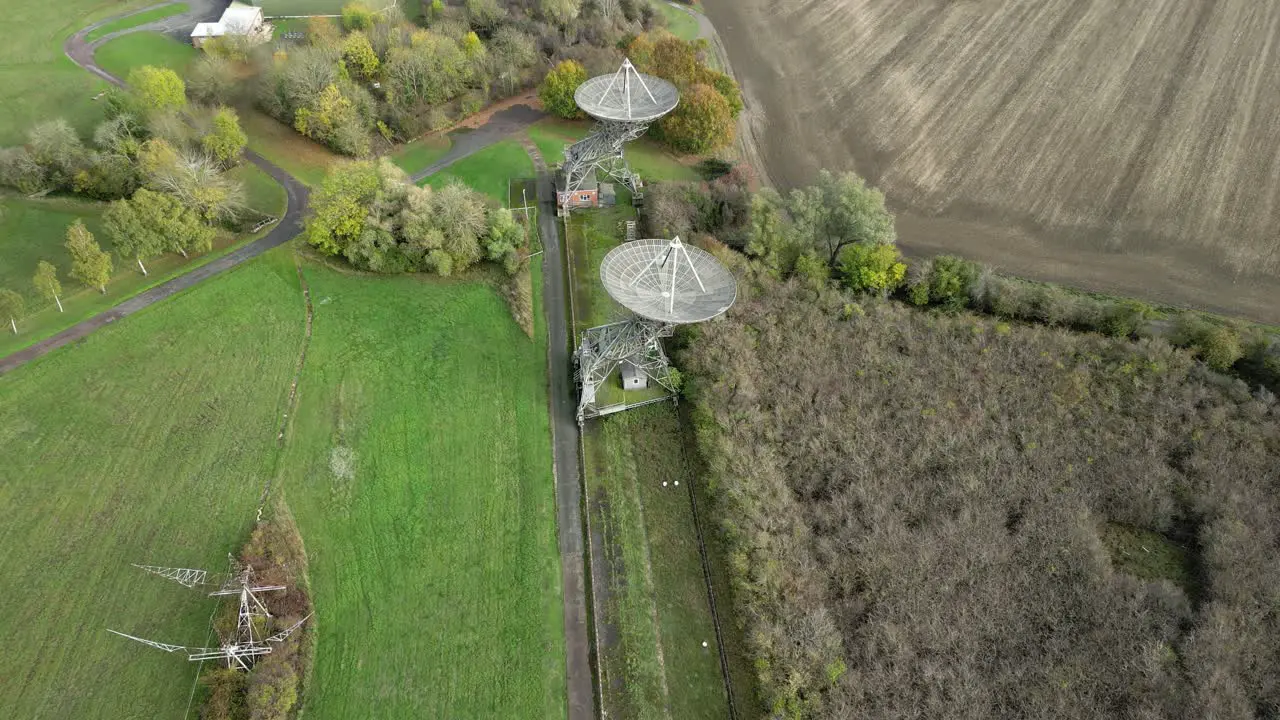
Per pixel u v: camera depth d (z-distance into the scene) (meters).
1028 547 61.72
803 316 81.00
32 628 55.41
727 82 111.44
